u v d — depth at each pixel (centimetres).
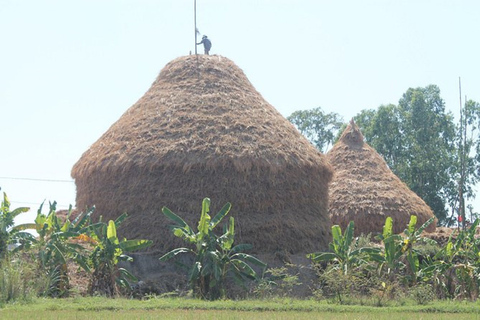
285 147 2775
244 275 2439
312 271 2623
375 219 3616
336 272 2295
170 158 2645
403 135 6119
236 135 2736
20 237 2334
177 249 2389
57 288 2234
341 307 1977
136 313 1766
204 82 3008
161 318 1636
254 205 2652
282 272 2555
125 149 2745
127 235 2634
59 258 2250
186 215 2606
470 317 1773
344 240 2375
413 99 6072
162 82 3091
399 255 2420
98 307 1881
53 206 2359
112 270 2300
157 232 2609
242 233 2616
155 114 2873
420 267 2494
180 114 2836
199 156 2642
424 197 5888
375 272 2403
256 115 2889
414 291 2216
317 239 2781
